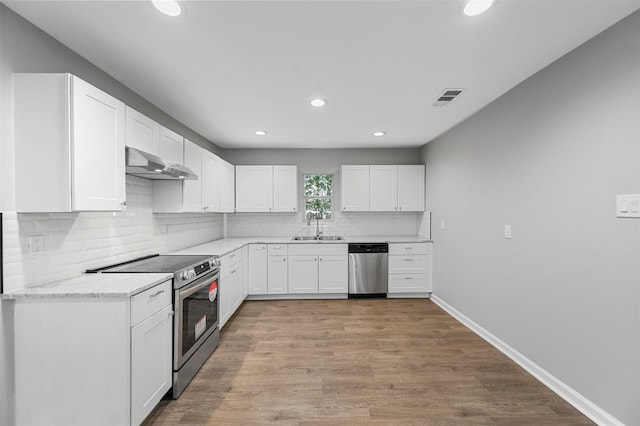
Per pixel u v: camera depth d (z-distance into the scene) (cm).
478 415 200
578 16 171
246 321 370
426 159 489
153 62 221
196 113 333
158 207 304
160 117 321
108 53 208
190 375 239
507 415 200
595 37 192
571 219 212
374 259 462
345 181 496
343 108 319
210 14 166
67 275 203
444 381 239
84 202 175
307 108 319
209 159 375
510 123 276
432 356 279
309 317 383
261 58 216
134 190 277
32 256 178
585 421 194
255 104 306
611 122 183
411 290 464
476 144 334
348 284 463
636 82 169
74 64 206
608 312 187
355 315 390
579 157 205
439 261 435
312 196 531
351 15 168
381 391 226
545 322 237
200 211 347
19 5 160
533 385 233
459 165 375
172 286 217
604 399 189
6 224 163
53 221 192
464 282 362
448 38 192
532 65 229
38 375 168
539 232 242
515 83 262
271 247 457
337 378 243
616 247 182
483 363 267
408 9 163
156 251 313
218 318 302
